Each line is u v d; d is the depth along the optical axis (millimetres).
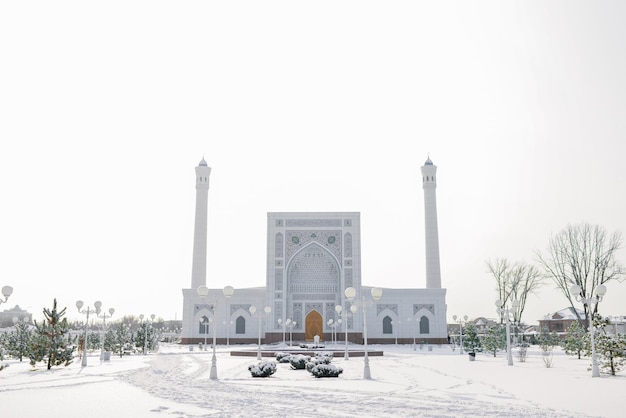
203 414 10867
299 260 56594
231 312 56594
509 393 14414
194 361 29297
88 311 25141
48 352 23297
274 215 56344
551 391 14891
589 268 42188
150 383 17234
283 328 53156
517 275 54125
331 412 11125
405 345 54406
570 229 43219
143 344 39906
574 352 32469
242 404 12297
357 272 54969
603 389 15336
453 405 12172
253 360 30328
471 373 21172
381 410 11406
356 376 19672
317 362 20328
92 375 20188
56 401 12859
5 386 16312
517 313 53750
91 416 10633
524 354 29547
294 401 12797
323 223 56031
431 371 22219
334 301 55656
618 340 20172
